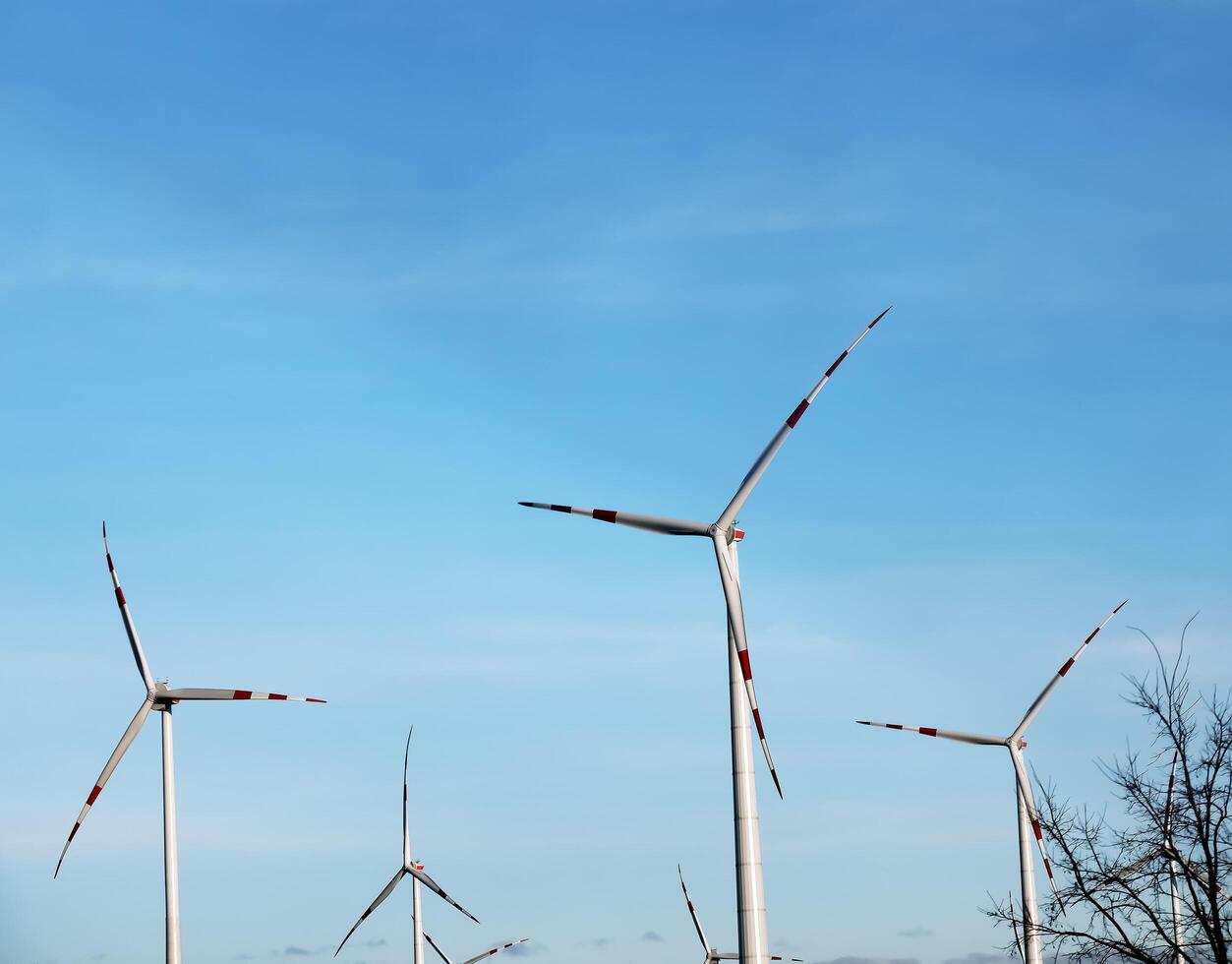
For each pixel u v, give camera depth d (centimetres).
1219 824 3794
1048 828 3997
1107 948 3834
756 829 4094
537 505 4569
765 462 4462
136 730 5909
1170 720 3906
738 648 4262
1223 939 3684
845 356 4566
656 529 4425
